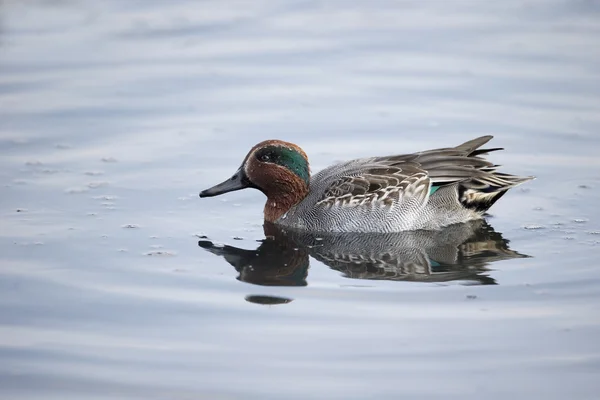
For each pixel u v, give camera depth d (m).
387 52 22.81
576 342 11.12
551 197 16.28
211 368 10.66
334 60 22.47
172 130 19.00
